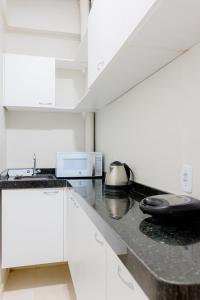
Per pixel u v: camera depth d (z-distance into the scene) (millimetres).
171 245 715
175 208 901
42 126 2949
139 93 1755
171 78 1347
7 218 2146
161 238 777
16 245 2168
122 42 1148
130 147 1922
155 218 988
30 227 2193
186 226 913
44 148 2953
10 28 2848
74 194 1817
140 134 1738
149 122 1604
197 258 616
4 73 2523
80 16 2898
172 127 1338
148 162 1616
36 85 2594
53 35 2992
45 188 2221
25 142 2893
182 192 1234
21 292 2084
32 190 2189
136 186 1729
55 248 2248
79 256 1578
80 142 3074
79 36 3037
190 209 916
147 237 786
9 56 2537
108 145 2498
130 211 1139
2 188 2117
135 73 1544
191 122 1174
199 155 1114
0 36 2371
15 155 2859
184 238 780
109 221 970
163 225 920
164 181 1416
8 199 2143
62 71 3033
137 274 614
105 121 2607
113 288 865
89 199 1428
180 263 582
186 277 502
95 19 1675
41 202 2211
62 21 2949
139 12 950
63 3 2971
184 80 1229
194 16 897
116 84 1783
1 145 2418
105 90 1952
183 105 1237
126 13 1096
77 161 2590
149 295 538
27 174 2748
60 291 2104
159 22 943
